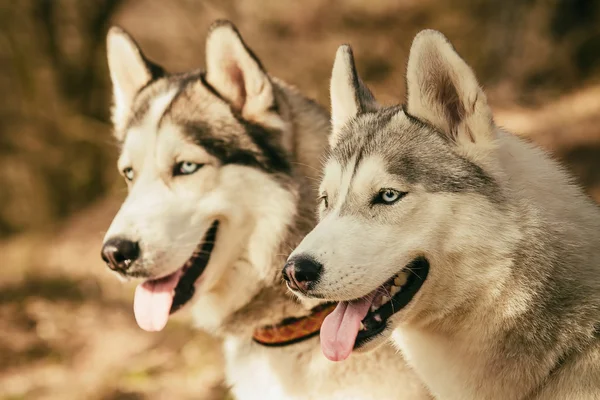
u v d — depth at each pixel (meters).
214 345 7.23
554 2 16.11
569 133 12.25
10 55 13.30
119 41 4.99
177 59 15.22
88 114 13.57
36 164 13.27
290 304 4.33
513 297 3.42
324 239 3.41
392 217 3.46
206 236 4.52
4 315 9.19
